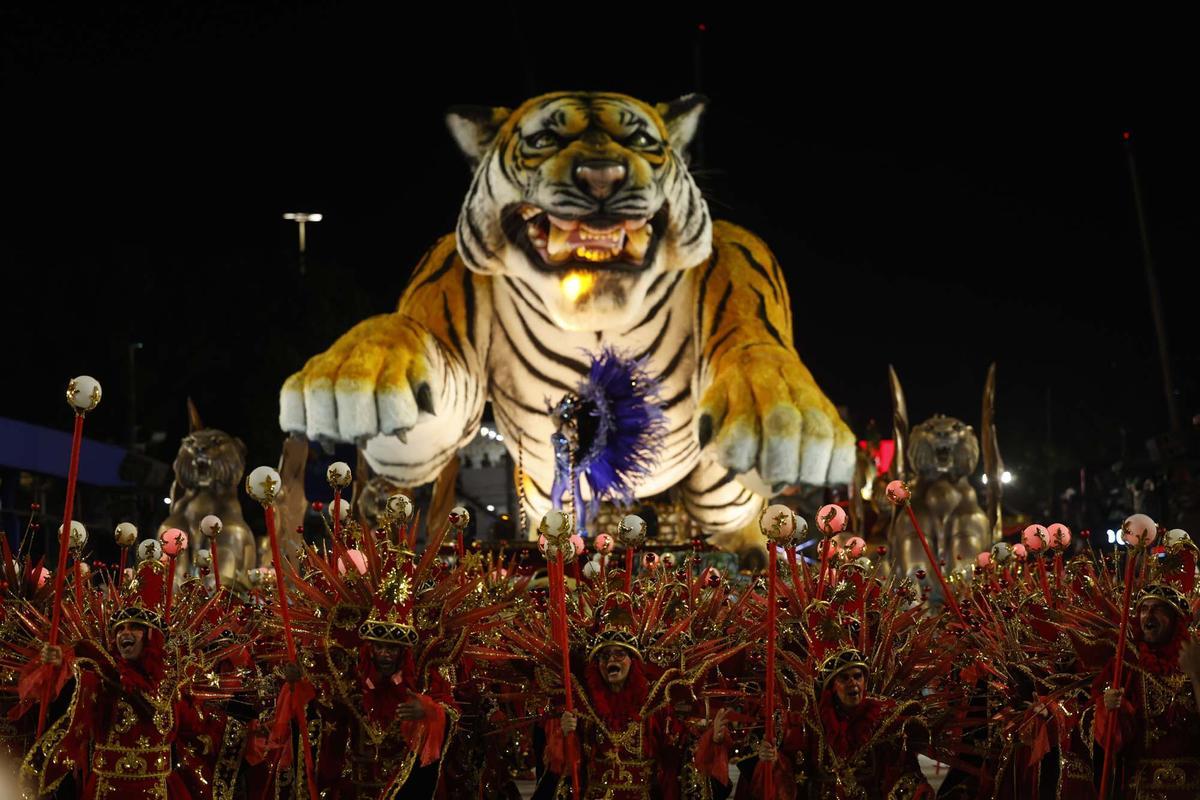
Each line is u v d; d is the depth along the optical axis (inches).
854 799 354.3
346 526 400.8
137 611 359.3
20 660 389.1
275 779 381.1
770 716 349.4
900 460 729.0
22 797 356.2
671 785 361.4
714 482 650.2
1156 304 983.0
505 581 398.6
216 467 671.1
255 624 414.9
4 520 903.7
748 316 627.5
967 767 382.3
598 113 595.8
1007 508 1252.5
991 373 706.8
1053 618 387.2
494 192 599.8
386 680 364.8
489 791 391.5
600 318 599.8
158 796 357.1
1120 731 351.6
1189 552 370.0
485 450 1184.2
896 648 375.6
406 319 617.3
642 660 362.0
